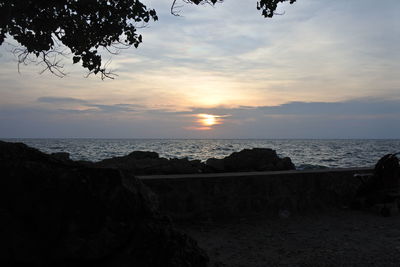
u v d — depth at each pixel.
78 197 3.17
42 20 6.55
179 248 3.29
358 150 81.88
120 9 6.93
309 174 7.56
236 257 4.61
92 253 3.04
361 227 6.10
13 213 3.07
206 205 6.62
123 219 3.25
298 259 4.50
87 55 6.96
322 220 6.64
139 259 3.11
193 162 12.70
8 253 2.96
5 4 5.52
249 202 6.93
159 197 6.31
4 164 3.18
